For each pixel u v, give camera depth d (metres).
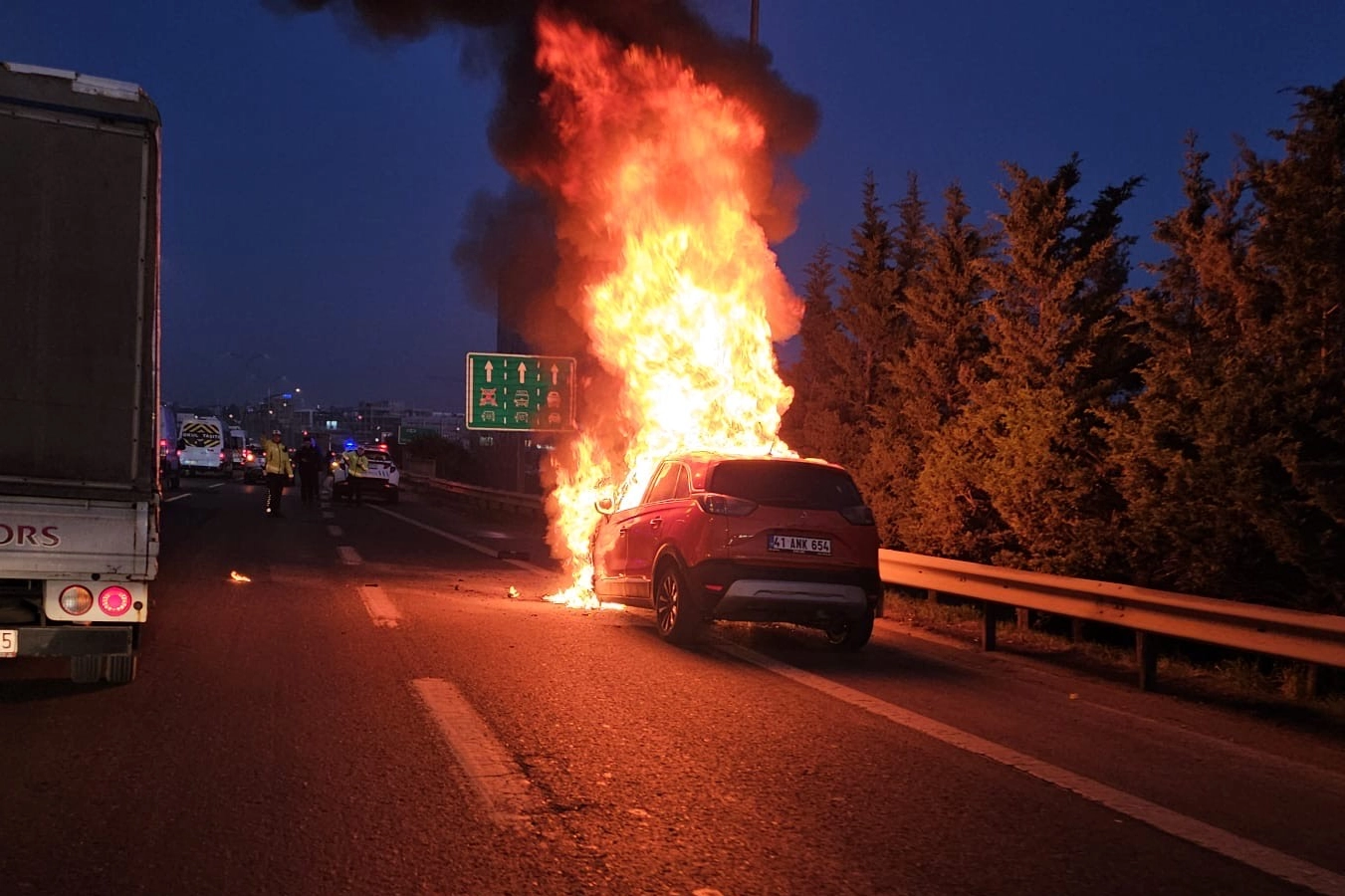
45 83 6.30
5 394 6.27
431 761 5.88
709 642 10.03
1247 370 9.45
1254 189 9.78
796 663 9.14
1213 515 9.49
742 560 9.28
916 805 5.37
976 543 13.23
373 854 4.55
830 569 9.40
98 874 4.25
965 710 7.51
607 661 8.80
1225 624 7.78
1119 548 10.97
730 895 4.23
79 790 5.21
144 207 6.52
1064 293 12.83
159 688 7.34
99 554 6.45
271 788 5.34
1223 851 4.83
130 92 6.46
